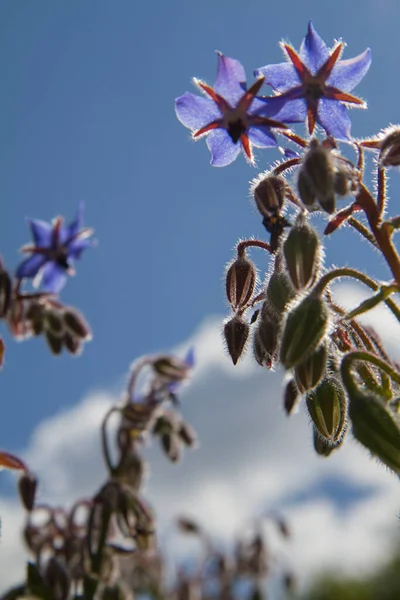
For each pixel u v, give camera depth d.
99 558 0.32
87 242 0.34
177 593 0.50
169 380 0.38
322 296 0.24
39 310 0.34
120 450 0.35
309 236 0.25
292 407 0.28
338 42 0.26
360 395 0.23
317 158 0.24
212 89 0.26
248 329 0.27
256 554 0.53
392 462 0.23
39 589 0.32
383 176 0.25
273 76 0.26
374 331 0.28
